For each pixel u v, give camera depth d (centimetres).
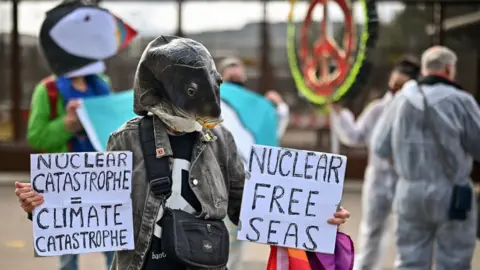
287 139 1694
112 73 1688
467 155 678
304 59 944
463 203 666
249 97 784
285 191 450
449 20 1666
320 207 449
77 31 721
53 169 421
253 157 451
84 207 424
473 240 684
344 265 458
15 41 1720
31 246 1045
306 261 456
